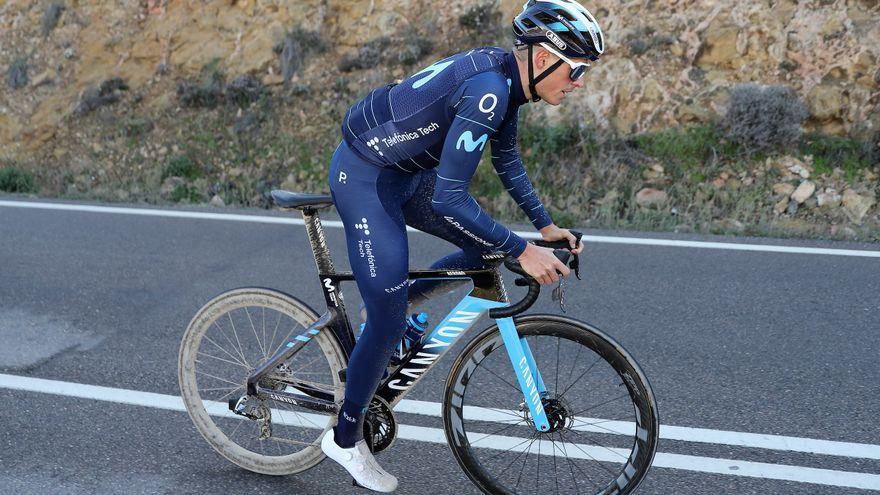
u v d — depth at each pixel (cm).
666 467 291
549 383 352
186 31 912
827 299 448
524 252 227
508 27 814
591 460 297
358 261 243
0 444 312
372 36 856
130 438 317
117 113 888
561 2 214
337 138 796
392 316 243
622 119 731
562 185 701
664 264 513
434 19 841
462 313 256
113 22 946
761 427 317
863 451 298
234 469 296
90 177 826
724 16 746
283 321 425
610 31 772
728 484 280
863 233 591
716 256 528
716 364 372
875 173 661
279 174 783
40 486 284
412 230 594
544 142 723
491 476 271
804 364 370
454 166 218
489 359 373
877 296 450
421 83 230
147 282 500
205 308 291
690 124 713
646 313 434
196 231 612
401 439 315
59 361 390
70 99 912
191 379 298
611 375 359
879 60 695
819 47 714
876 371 362
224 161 809
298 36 866
